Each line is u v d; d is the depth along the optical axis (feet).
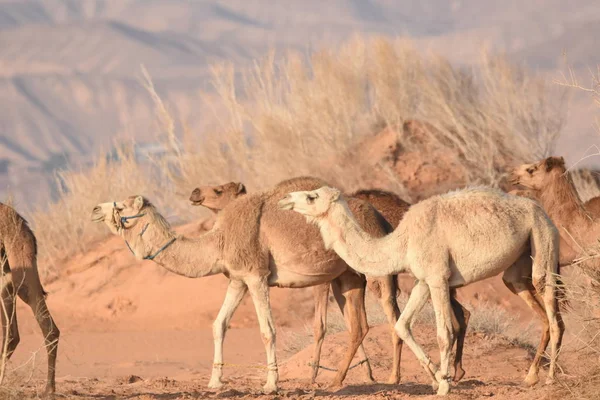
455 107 279.69
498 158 272.72
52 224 293.64
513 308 230.07
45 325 119.03
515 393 115.34
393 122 286.66
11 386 114.83
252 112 287.07
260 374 160.15
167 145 297.94
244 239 126.62
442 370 115.14
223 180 282.15
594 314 118.11
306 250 127.34
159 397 122.62
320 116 280.72
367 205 134.51
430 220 116.26
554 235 121.08
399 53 293.23
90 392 130.93
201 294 252.21
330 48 301.02
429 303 172.35
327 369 137.28
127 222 126.21
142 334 229.66
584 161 259.19
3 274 114.93
